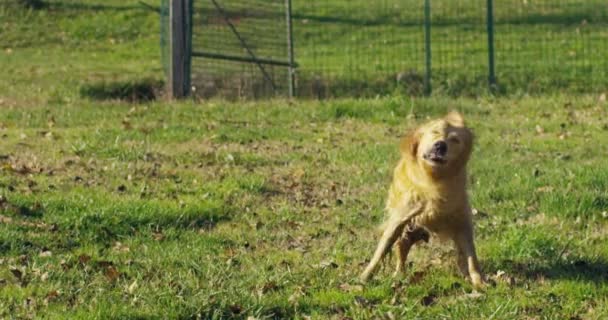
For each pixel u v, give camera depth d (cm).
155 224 1761
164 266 1507
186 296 1331
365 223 1822
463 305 1314
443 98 3400
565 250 1577
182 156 2414
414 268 1505
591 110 3188
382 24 5209
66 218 1739
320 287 1416
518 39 4859
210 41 3619
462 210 1392
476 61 4431
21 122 2975
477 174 2183
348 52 4738
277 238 1714
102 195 1934
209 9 3634
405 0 5562
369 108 3166
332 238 1717
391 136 2797
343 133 2842
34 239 1628
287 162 2394
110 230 1716
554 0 5488
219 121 2989
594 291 1381
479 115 3123
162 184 2089
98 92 3828
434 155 1319
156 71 4494
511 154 2467
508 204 1919
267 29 3734
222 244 1672
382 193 2053
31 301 1313
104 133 2698
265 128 2883
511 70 4200
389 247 1433
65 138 2641
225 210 1889
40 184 2042
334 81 3922
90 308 1286
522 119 3034
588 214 1825
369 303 1343
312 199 2020
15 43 5306
